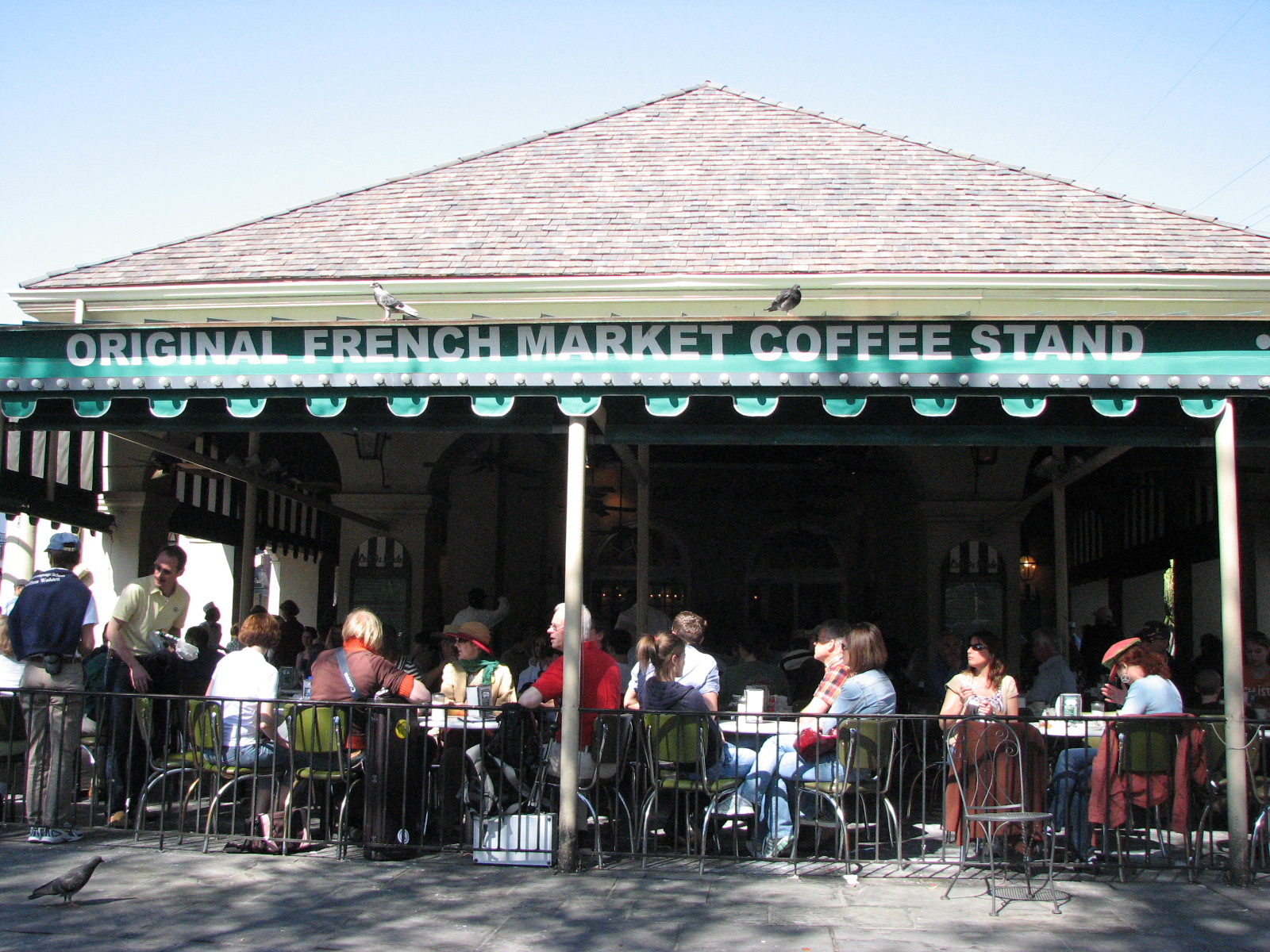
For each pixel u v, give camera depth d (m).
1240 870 6.18
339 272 10.89
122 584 12.33
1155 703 6.48
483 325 6.59
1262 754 6.38
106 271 11.43
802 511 18.34
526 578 17.92
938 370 6.36
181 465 12.48
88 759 9.14
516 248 11.12
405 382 6.61
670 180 12.41
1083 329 6.34
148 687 7.64
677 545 18.58
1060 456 9.85
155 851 6.75
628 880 6.24
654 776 6.72
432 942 5.14
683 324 6.48
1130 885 6.18
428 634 11.67
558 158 13.12
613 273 10.53
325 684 6.98
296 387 6.68
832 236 11.12
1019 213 11.57
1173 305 10.33
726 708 9.12
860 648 6.88
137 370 6.80
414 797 6.94
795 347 6.44
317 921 5.45
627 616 11.52
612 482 18.50
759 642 10.04
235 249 11.67
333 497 13.56
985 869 6.47
